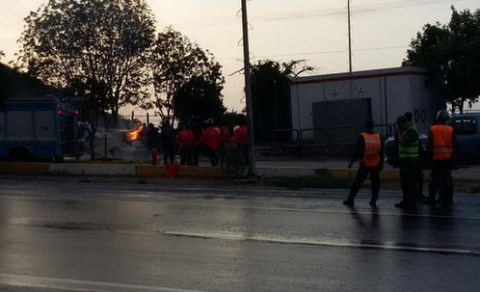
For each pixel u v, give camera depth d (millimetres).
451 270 7305
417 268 7418
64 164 21766
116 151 29469
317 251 8445
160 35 40469
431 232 9742
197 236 9609
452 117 22016
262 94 49438
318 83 33812
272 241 9164
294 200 13969
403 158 12406
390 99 32031
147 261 7941
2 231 10141
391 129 30391
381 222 10742
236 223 10789
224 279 7004
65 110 24531
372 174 12930
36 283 6910
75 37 40844
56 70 40719
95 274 7289
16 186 17891
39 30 40812
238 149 19531
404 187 12484
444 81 35250
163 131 23969
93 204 13445
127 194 15492
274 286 6695
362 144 12773
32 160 24297
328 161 27969
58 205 13305
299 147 31938
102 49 40969
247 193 15633
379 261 7809
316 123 33062
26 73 39000
